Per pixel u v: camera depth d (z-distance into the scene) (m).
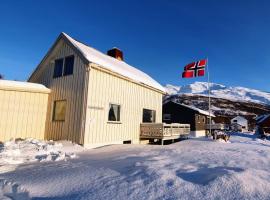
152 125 15.98
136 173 5.20
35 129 12.95
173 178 4.64
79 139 11.55
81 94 12.13
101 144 12.48
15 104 12.27
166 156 7.60
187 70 21.64
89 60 11.92
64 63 13.66
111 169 5.82
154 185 4.35
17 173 6.05
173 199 3.75
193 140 17.36
